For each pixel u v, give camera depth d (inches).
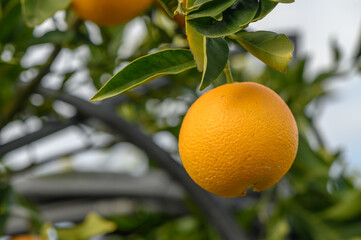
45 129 43.6
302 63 51.4
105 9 32.4
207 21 26.9
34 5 29.8
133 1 32.5
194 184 41.1
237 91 27.6
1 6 35.9
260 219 49.0
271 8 27.1
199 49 27.3
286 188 49.7
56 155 48.8
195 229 50.4
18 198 40.0
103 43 41.2
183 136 27.9
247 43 27.6
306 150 46.7
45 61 39.3
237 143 27.0
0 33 36.2
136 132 41.3
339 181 50.6
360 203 46.0
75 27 36.4
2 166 47.9
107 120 41.9
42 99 44.8
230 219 40.7
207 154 27.3
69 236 40.2
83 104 42.2
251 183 27.4
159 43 38.6
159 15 38.4
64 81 41.1
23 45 36.7
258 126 27.0
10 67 36.9
